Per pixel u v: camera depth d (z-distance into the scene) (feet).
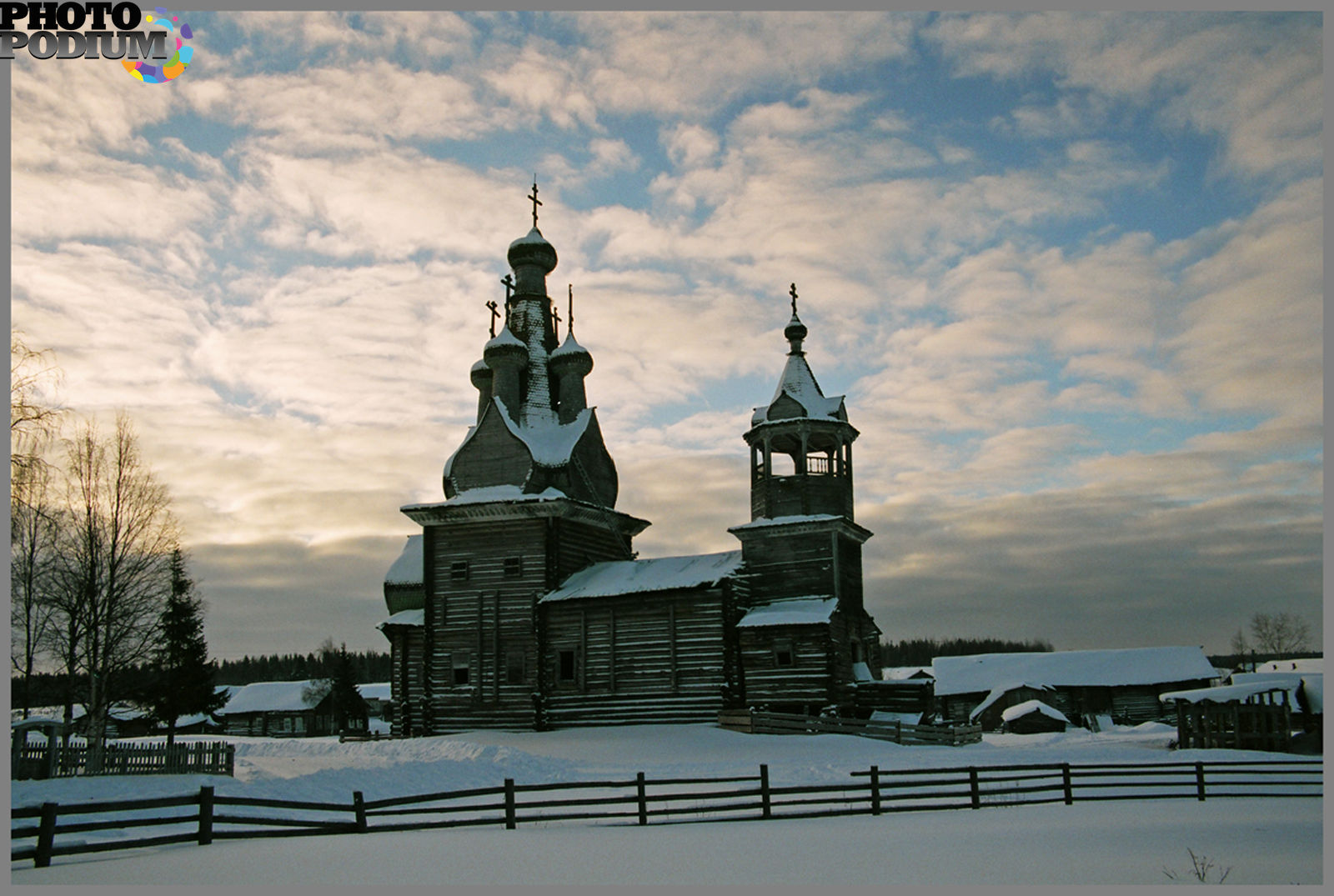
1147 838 64.49
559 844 64.49
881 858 56.65
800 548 162.81
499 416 181.37
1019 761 122.72
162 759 109.70
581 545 182.70
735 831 70.95
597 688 163.43
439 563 178.70
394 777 106.63
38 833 57.31
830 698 148.77
